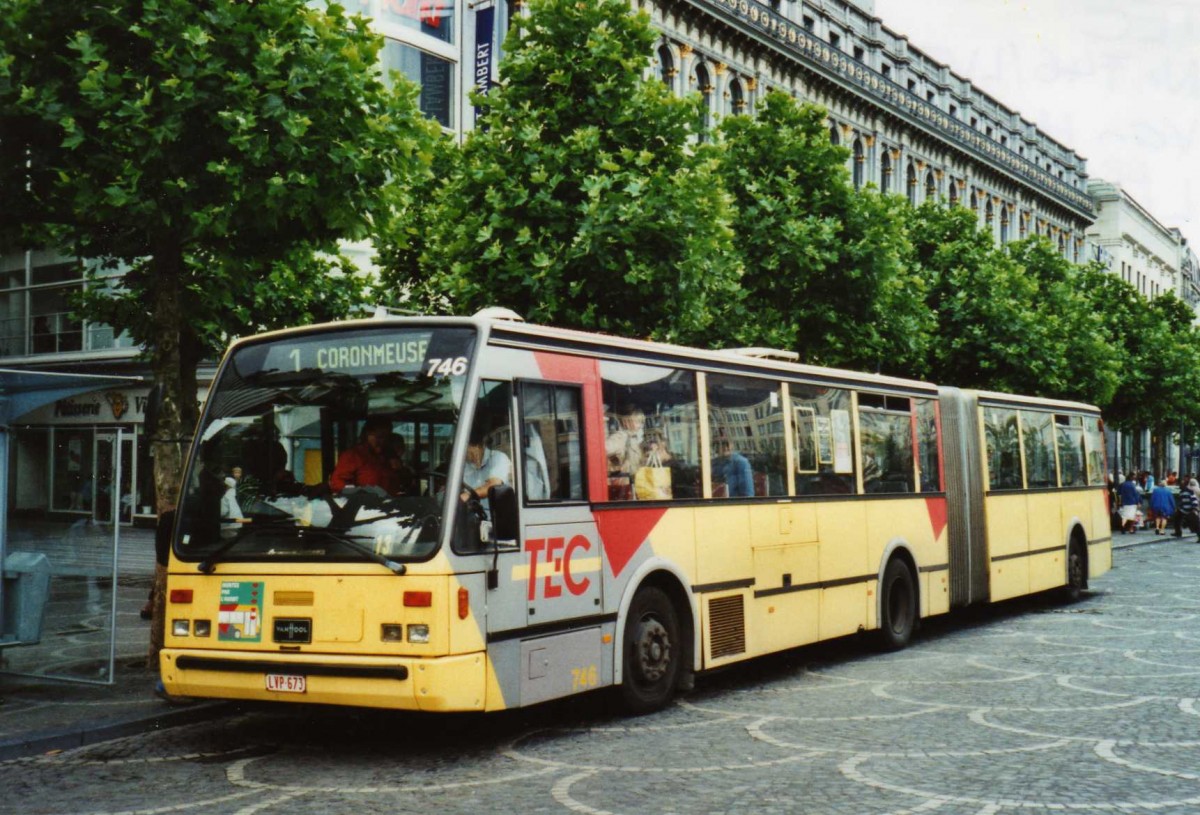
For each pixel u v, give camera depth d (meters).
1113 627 15.83
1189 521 41.38
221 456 8.77
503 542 8.38
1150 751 8.23
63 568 10.71
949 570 15.34
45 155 10.35
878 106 48.59
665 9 36.91
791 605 11.95
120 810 6.98
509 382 8.64
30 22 9.97
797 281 23.56
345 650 8.04
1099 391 39.91
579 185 16.42
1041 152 69.50
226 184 10.40
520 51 17.02
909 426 14.81
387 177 11.74
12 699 10.15
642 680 9.80
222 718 9.83
